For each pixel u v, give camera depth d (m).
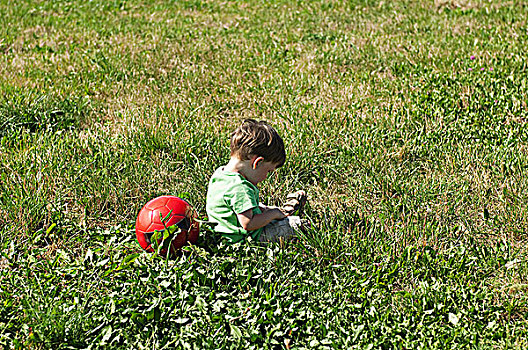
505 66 7.32
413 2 11.08
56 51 9.07
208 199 4.07
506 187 4.71
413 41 8.66
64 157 5.41
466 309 3.58
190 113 6.23
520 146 5.40
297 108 6.35
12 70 8.01
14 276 3.89
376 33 9.34
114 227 4.49
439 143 5.51
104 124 6.38
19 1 12.84
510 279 3.78
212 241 4.14
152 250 3.99
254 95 6.96
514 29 8.88
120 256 4.11
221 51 8.72
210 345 3.31
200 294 3.65
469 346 3.32
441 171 5.13
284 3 12.00
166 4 12.41
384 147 5.48
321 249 4.10
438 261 3.95
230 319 3.48
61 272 3.95
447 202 4.59
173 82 7.50
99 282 3.86
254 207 3.92
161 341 3.39
